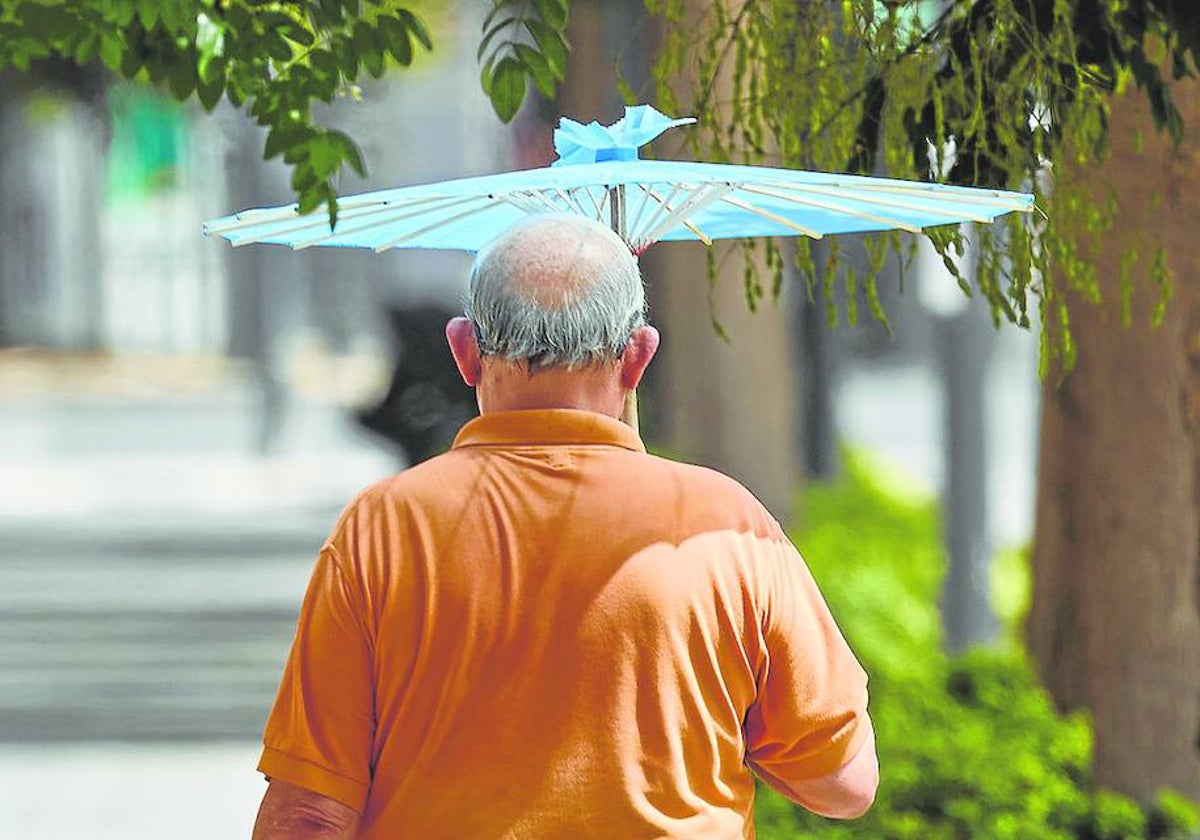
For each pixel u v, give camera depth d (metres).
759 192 10.87
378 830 9.57
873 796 10.16
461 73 108.06
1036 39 13.42
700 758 9.50
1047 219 13.63
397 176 108.81
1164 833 21.19
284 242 11.49
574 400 9.86
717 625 9.55
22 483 71.75
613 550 9.51
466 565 9.52
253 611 46.09
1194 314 20.72
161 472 74.88
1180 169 19.22
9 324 147.62
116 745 32.59
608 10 41.66
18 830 26.92
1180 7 13.83
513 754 9.38
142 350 145.25
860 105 14.34
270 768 9.58
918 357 126.31
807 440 55.03
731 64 19.97
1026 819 20.19
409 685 9.50
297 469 74.88
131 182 143.25
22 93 66.75
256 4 13.12
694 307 38.69
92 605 46.84
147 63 13.43
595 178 9.97
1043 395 22.55
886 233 14.20
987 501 31.95
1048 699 22.50
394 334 54.53
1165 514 21.50
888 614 32.69
